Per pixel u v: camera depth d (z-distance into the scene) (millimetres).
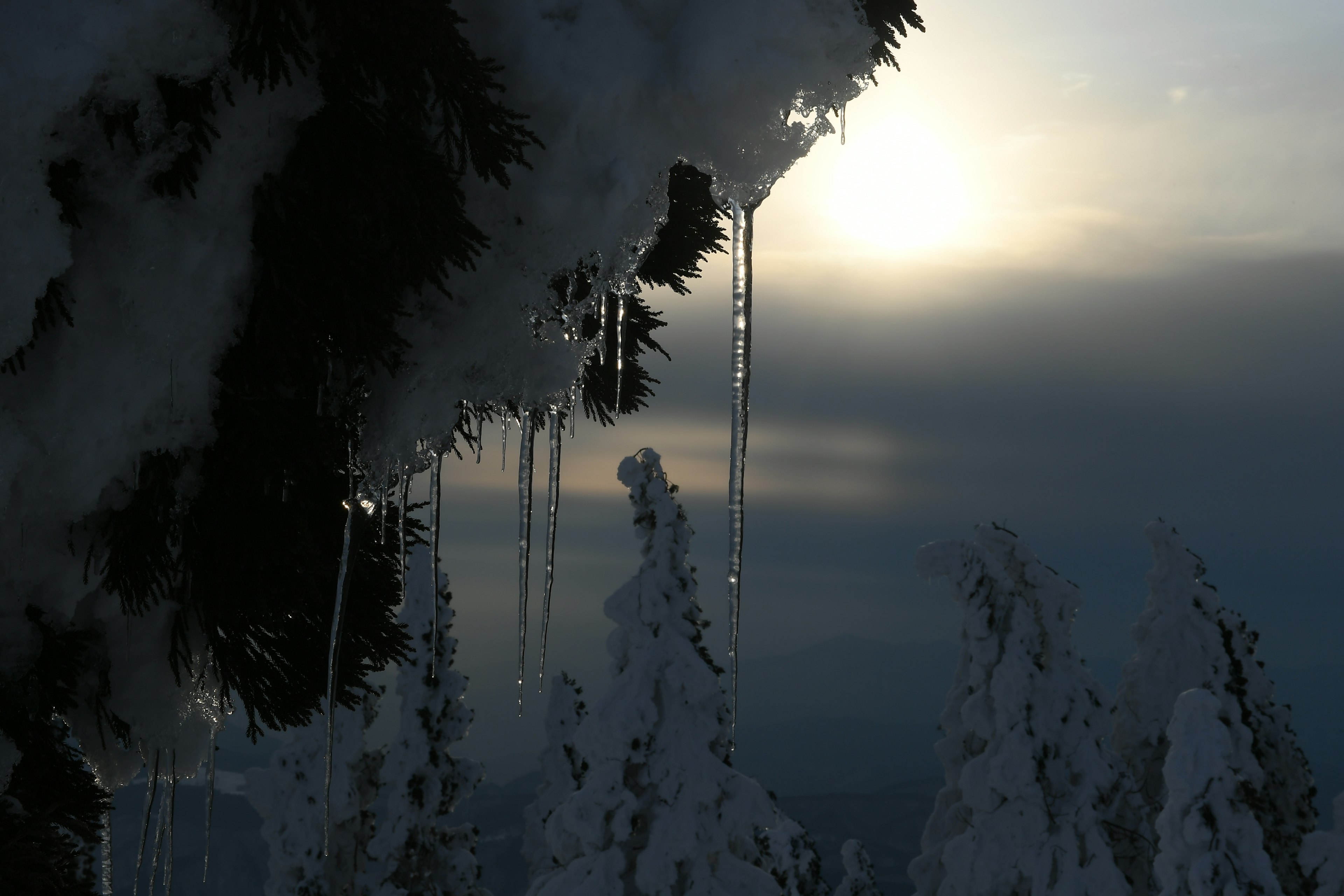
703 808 14883
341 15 4168
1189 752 12133
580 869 14922
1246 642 17781
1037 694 16250
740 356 5648
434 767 18984
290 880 18297
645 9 5152
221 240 4344
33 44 3881
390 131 4465
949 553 17016
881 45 5418
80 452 4262
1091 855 15641
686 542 15641
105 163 4180
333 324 4512
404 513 5406
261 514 4645
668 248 6648
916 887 18000
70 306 4211
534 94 4949
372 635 5672
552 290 5328
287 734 18703
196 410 4414
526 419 5934
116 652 4996
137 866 5074
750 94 4984
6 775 4414
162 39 4039
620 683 15062
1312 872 15164
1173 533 18094
